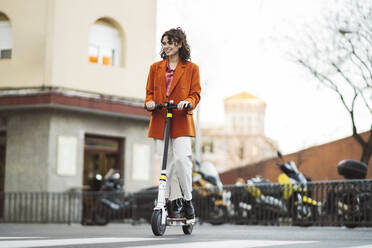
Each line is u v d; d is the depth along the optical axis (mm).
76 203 18422
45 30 18609
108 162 20328
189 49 5730
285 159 33688
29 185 18641
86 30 19266
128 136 20656
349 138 28422
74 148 19047
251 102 70250
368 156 26312
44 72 18422
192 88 5695
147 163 21141
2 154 19312
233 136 68750
